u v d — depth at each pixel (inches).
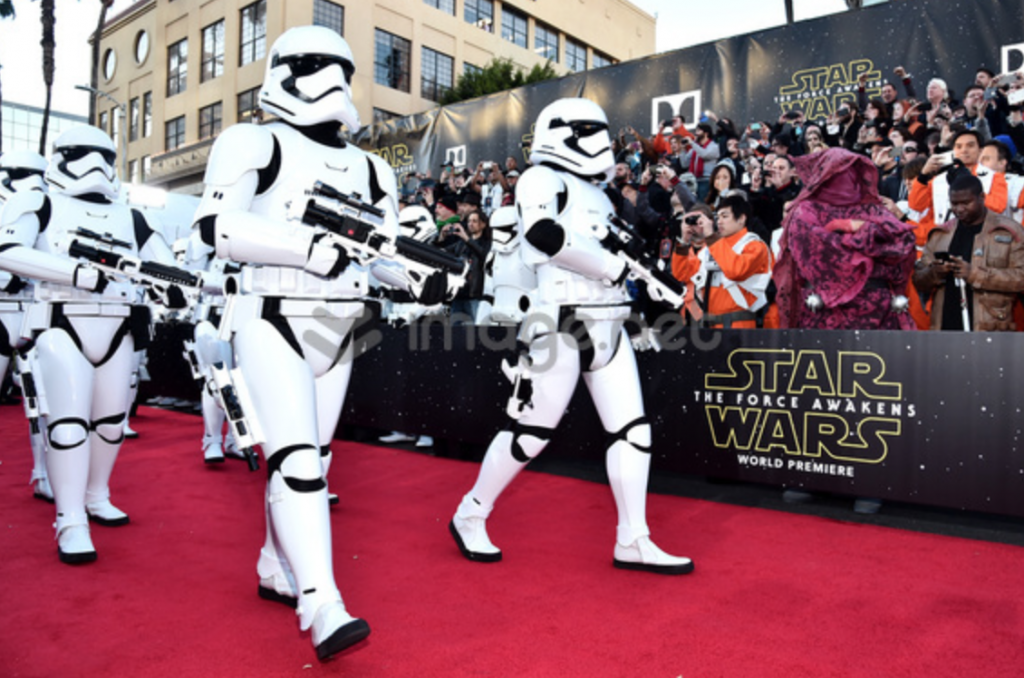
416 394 213.5
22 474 192.4
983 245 163.5
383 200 101.0
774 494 168.1
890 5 269.1
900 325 163.8
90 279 125.8
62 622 94.5
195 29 905.5
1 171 194.9
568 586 107.4
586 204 116.0
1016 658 82.9
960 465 133.6
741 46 301.3
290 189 90.9
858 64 275.9
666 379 166.7
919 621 93.6
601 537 133.0
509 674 79.7
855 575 111.6
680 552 123.3
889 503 158.9
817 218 169.9
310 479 84.3
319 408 98.7
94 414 138.3
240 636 90.4
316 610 79.4
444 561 119.1
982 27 252.8
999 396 130.5
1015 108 228.5
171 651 85.9
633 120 331.0
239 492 169.6
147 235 146.3
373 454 215.2
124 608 99.6
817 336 148.5
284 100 92.1
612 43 1138.0
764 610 97.7
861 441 143.3
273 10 781.3
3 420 285.9
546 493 166.4
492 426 195.9
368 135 431.2
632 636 89.5
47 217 133.2
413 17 864.3
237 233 83.3
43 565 118.4
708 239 193.6
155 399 327.9
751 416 155.9
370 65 821.9
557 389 115.7
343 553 123.0
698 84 312.5
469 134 388.2
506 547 127.1
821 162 171.9
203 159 872.9
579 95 347.3
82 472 124.4
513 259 217.8
